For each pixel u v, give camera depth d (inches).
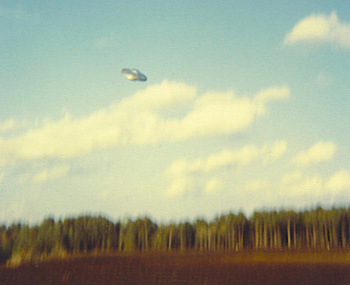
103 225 3472.0
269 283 1700.3
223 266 2167.8
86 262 2258.9
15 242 2861.7
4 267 2123.5
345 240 3695.9
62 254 2906.0
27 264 2210.9
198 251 3196.4
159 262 2295.8
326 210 3922.2
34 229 3068.4
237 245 3767.2
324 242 3720.5
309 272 1952.5
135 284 1684.3
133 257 2598.4
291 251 3053.6
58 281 1744.6
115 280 1776.6
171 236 3678.6
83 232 3348.9
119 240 3560.5
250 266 2162.9
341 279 1772.9
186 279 1791.3
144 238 3602.4
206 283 1701.5
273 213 4010.8
